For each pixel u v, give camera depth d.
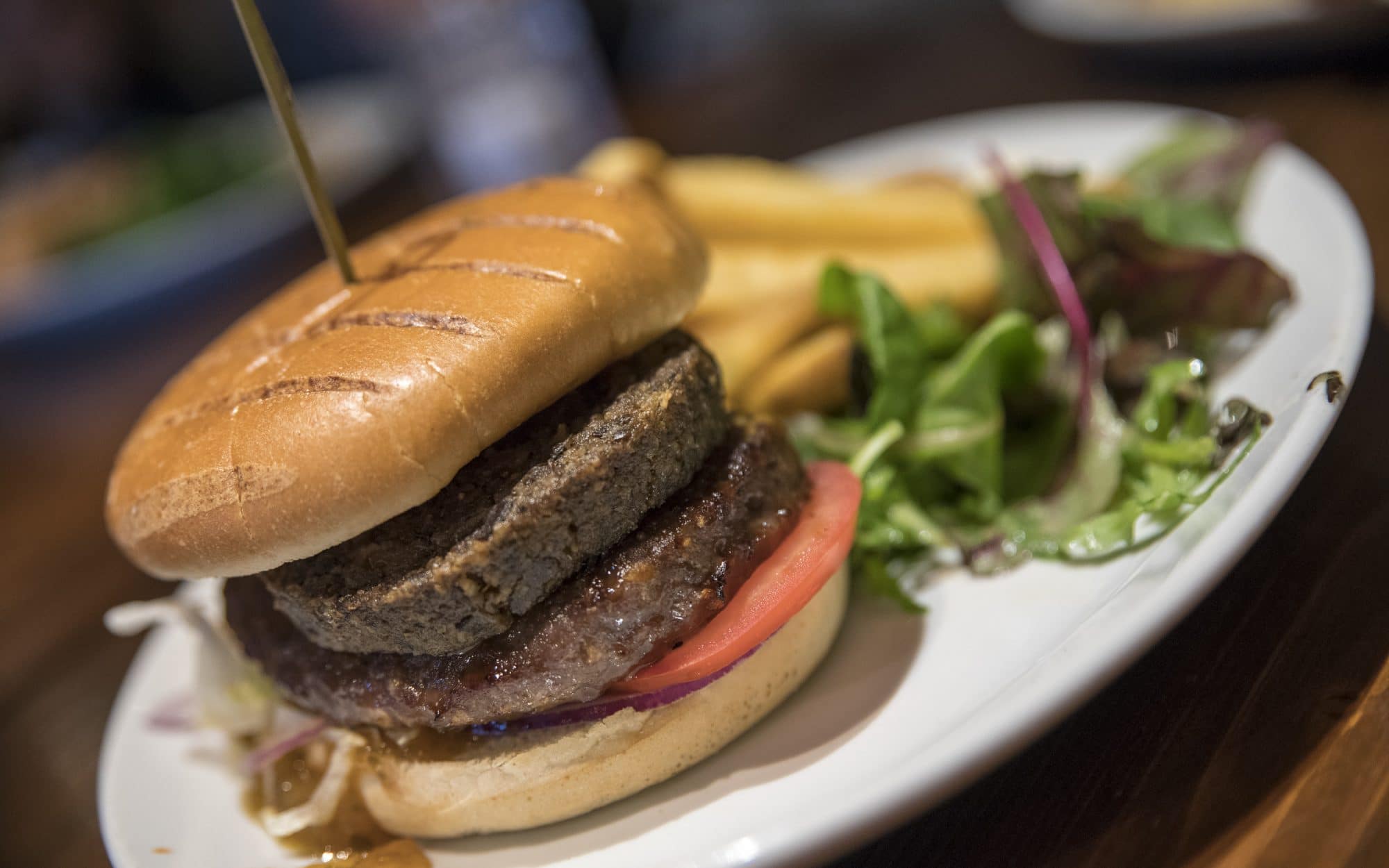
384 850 0.25
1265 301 0.28
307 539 0.23
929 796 0.20
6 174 0.83
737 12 0.84
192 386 0.26
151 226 0.62
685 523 0.24
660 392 0.24
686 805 0.24
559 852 0.24
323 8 0.86
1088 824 0.21
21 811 0.31
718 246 0.35
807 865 0.21
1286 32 0.41
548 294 0.23
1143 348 0.29
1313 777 0.21
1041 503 0.27
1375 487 0.24
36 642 0.37
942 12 0.71
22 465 0.53
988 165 0.32
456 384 0.22
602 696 0.24
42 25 0.84
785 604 0.24
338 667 0.25
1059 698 0.21
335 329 0.24
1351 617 0.22
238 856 0.26
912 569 0.28
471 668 0.23
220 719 0.28
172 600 0.33
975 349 0.29
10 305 0.59
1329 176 0.34
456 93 0.63
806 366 0.31
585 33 0.71
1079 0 0.51
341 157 0.67
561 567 0.23
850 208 0.34
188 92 0.90
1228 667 0.22
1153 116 0.38
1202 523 0.24
